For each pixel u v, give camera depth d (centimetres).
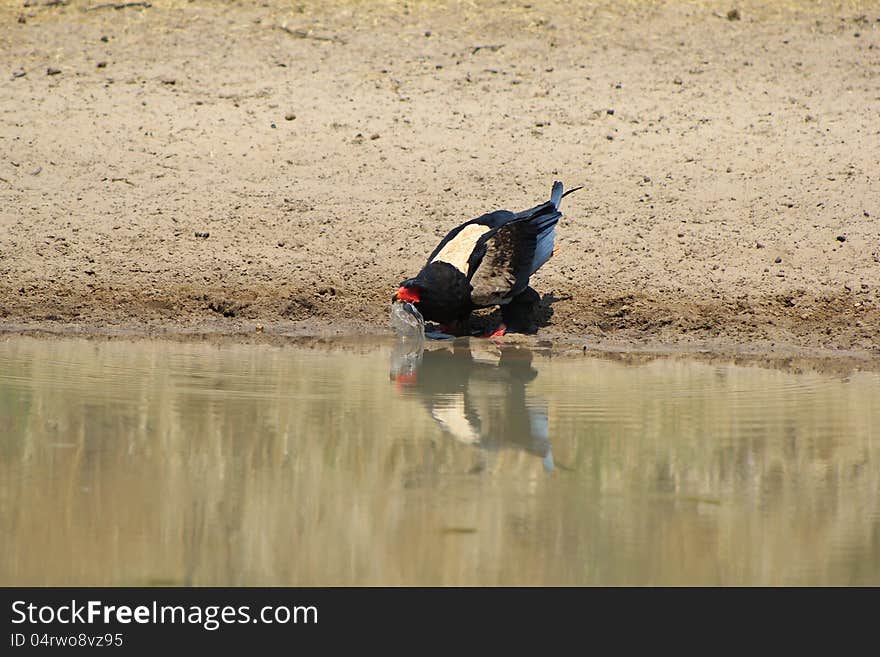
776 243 4550
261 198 4866
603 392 3023
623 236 4597
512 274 3722
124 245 4466
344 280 4294
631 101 5934
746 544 1911
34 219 4609
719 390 3066
